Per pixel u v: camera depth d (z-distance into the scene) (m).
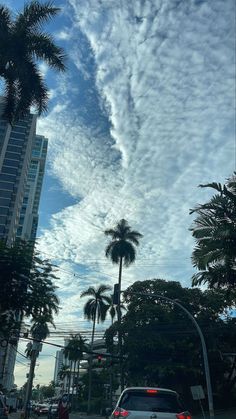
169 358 46.75
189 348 46.12
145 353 47.00
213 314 47.66
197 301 48.16
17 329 26.20
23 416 42.25
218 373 48.06
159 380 48.06
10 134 110.75
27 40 23.97
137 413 8.56
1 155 107.00
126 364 46.94
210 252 21.12
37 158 185.00
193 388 24.08
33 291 24.03
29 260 24.03
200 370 45.31
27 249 24.39
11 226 101.69
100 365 59.12
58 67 24.33
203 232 21.58
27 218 160.88
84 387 93.00
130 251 57.00
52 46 24.17
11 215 102.88
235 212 21.31
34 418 49.22
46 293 24.83
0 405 18.72
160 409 8.75
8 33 23.77
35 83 24.03
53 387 160.75
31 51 24.12
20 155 109.44
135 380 46.38
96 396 90.06
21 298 23.72
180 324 46.91
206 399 46.88
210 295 48.59
